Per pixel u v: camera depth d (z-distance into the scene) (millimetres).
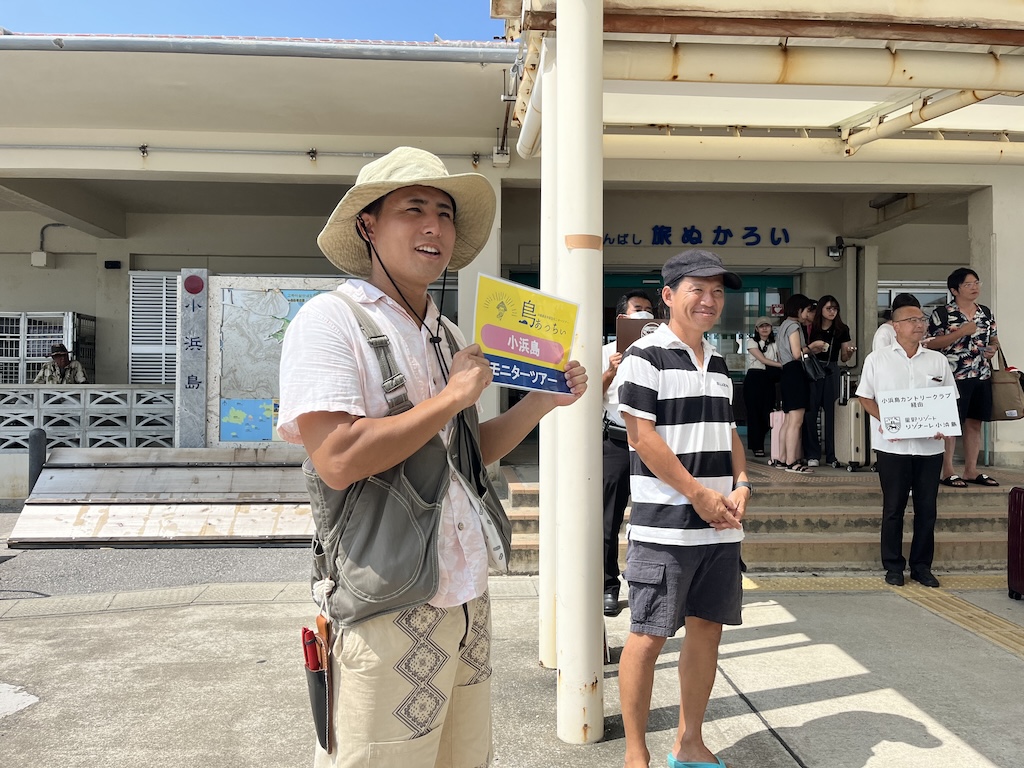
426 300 1768
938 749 2799
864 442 6855
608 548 4281
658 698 3268
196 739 2883
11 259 10352
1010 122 5434
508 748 2826
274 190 8984
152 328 9719
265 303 6684
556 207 3256
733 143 5625
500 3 3512
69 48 5070
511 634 4039
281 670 3543
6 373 10258
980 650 3779
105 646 3846
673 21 3223
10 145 6754
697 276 2562
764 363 7992
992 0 3211
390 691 1498
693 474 2516
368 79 5625
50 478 6227
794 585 4953
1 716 3064
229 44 5039
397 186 1561
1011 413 5992
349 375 1472
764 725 2994
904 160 5688
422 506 1527
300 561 5512
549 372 1825
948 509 5777
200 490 6266
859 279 9742
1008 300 7406
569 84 2854
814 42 3930
